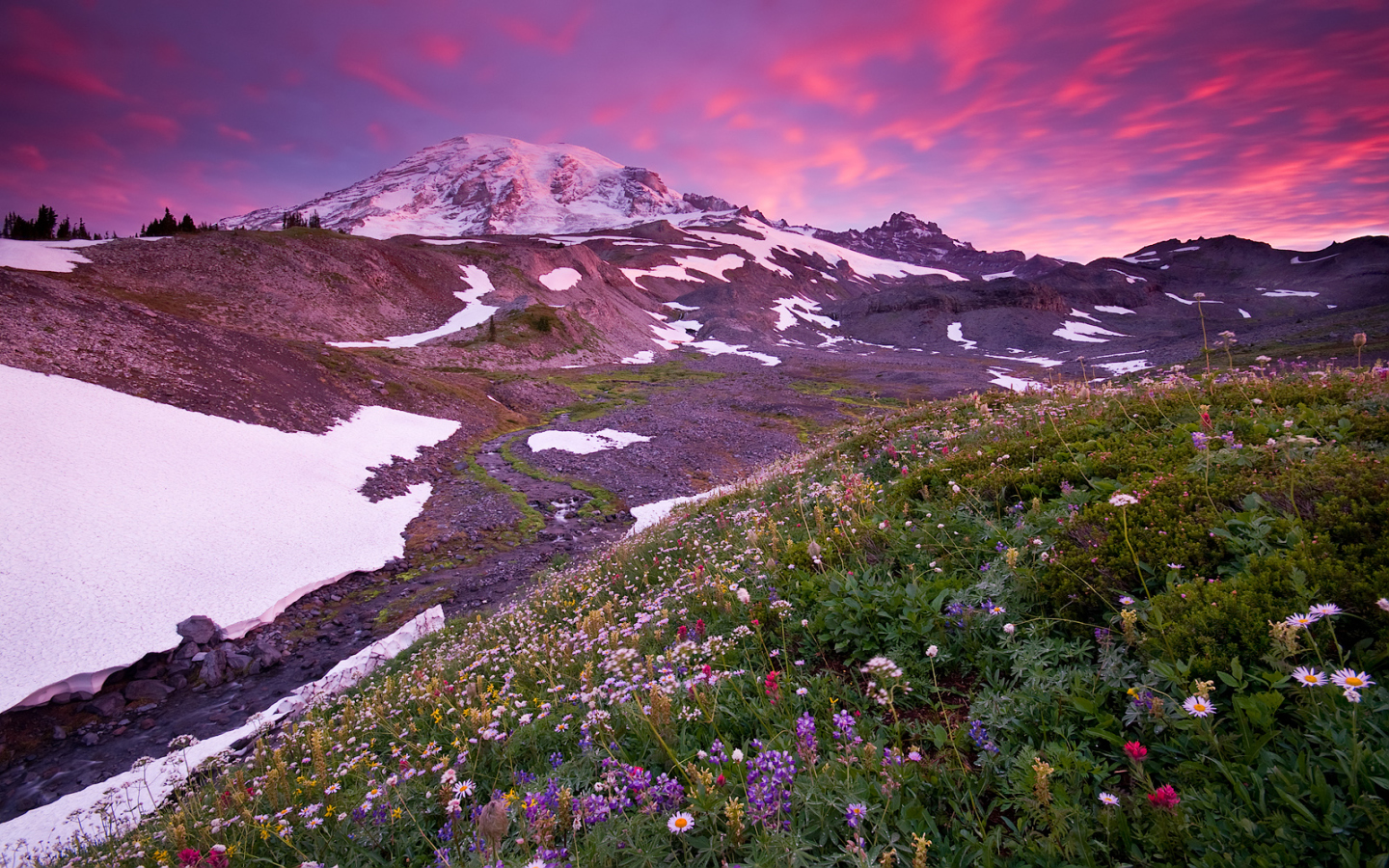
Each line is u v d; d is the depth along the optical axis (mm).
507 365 96688
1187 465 5703
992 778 3291
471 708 6059
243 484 30031
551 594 13094
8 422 26906
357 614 22531
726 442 52750
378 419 48406
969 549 5930
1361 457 4750
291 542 26391
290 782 6031
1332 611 2867
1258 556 3947
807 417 67938
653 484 39188
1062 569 4637
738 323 181125
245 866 4617
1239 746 2848
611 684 5461
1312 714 2758
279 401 42375
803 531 8367
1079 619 4371
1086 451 7441
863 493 8477
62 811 12602
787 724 4102
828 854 3043
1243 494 4848
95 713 16578
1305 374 8641
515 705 5953
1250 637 3291
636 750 4449
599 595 11102
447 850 3895
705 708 4535
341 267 109062
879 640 4898
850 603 5195
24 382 30672
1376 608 3184
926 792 3307
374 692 10211
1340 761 2512
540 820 3404
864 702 4230
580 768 4387
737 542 9562
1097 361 130375
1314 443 5293
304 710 12852
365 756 6344
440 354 92125
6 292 38031
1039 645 4117
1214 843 2496
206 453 31500
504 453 47562
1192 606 3707
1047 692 3693
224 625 20109
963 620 4586
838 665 4953
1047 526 5645
